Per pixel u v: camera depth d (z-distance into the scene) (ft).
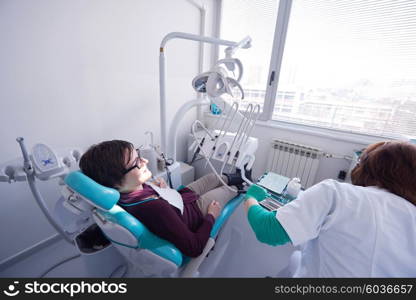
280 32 5.67
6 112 3.34
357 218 1.66
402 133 4.88
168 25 5.49
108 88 4.61
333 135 5.49
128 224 2.06
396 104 4.77
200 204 3.81
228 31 6.77
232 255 4.22
